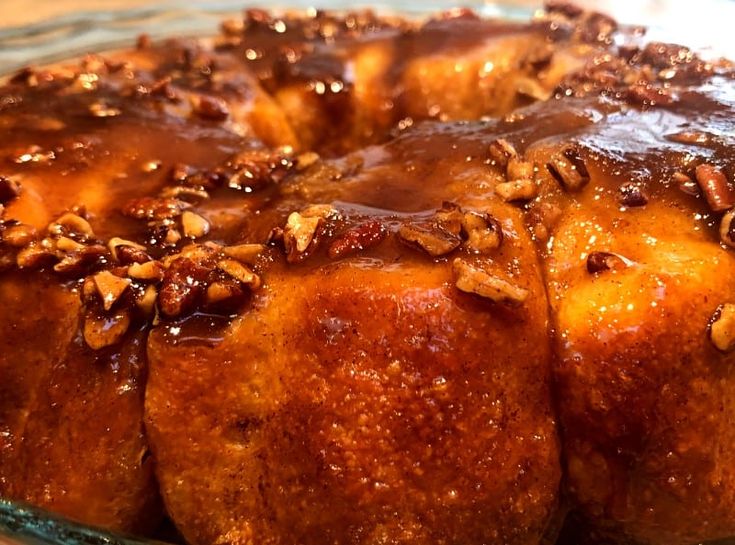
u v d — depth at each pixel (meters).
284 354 0.11
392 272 0.11
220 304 0.11
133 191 0.14
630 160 0.12
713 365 0.11
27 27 0.25
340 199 0.13
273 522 0.11
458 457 0.10
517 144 0.13
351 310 0.11
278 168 0.14
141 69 0.18
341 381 0.11
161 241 0.12
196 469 0.11
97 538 0.11
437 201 0.12
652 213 0.11
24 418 0.12
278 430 0.11
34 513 0.11
